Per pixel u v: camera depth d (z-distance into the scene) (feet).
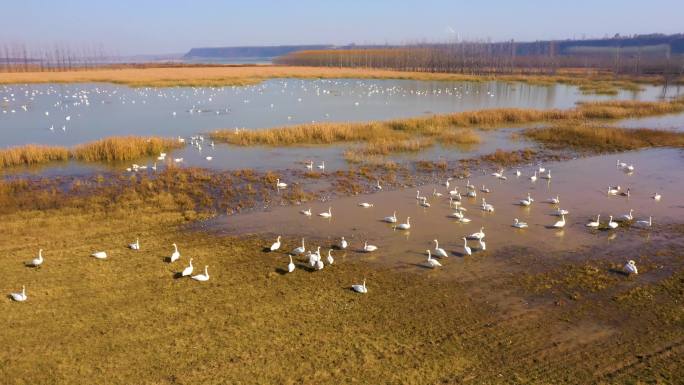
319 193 97.66
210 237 74.84
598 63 518.78
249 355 46.26
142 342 48.14
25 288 58.13
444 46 645.51
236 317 52.65
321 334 49.62
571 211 87.35
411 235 76.02
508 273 62.85
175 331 50.01
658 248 70.49
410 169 116.78
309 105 234.38
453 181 107.24
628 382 42.42
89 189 97.76
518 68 501.56
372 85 334.85
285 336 49.29
